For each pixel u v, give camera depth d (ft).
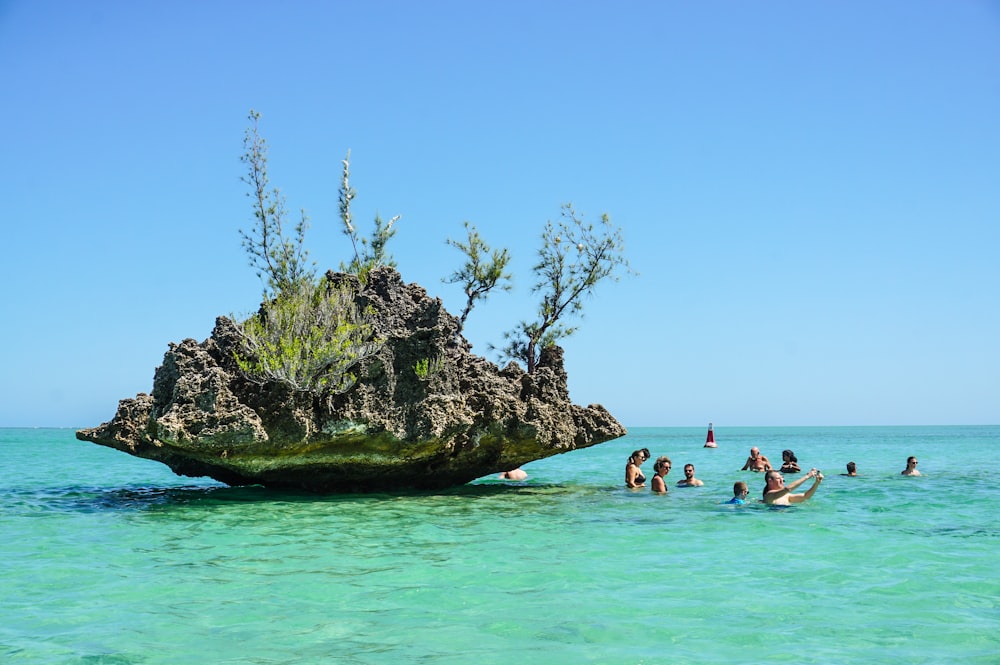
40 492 85.51
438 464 78.69
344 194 96.07
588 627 31.78
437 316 77.00
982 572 41.50
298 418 68.64
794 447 267.39
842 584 38.91
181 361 71.31
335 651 28.84
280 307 73.46
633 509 66.80
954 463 148.97
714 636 30.53
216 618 33.14
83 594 37.19
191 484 98.17
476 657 28.14
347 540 51.55
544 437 77.10
